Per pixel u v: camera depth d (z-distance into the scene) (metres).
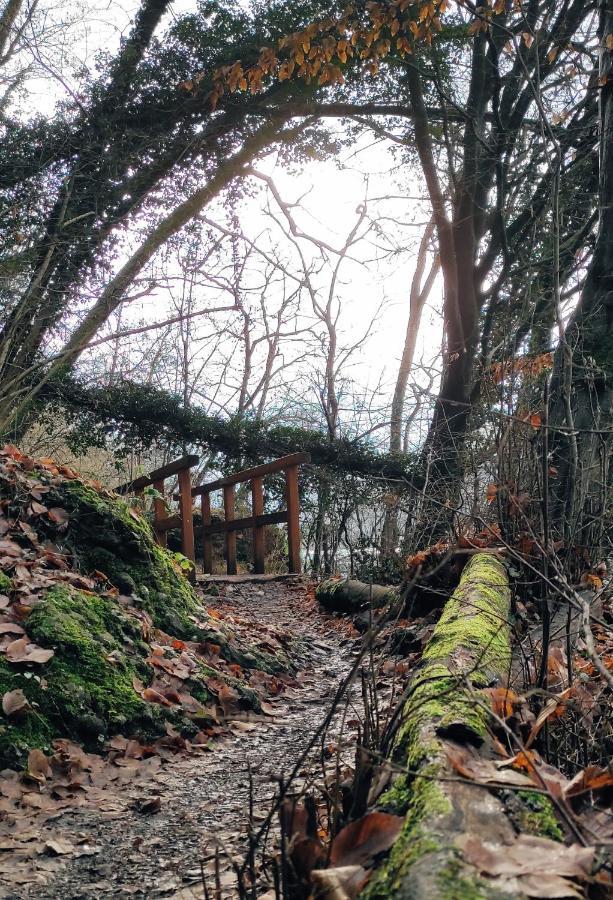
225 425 13.57
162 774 3.63
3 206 9.50
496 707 2.25
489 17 10.00
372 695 2.47
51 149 10.19
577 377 5.89
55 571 4.79
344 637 7.05
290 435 13.68
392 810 1.66
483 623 3.20
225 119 12.73
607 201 6.89
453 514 5.96
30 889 2.49
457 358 12.36
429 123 13.95
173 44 12.45
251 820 1.73
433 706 2.07
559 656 3.11
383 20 10.62
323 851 1.53
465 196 12.95
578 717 2.46
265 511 15.33
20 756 3.42
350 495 13.62
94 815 3.12
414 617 5.88
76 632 4.20
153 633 4.96
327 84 13.36
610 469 5.31
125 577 5.27
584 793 1.70
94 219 10.28
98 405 12.48
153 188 11.44
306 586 9.46
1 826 2.96
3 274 8.67
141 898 2.40
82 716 3.76
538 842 1.37
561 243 10.59
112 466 14.29
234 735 4.29
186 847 2.76
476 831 1.42
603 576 4.54
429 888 1.22
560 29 11.31
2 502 5.07
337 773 1.79
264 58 11.12
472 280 12.97
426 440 9.52
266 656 5.67
